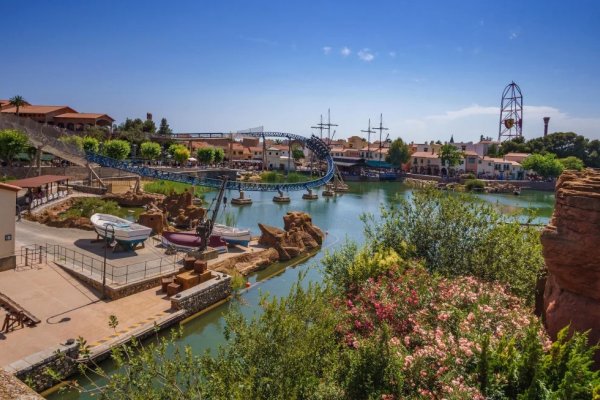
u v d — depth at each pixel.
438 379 10.02
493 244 18.38
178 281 25.72
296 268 36.06
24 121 56.25
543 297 13.32
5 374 5.79
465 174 132.25
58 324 19.75
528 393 8.80
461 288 14.71
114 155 85.94
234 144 168.50
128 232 31.08
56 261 26.64
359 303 14.95
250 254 35.88
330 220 61.78
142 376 10.53
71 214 46.09
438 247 19.78
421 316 12.99
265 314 11.38
